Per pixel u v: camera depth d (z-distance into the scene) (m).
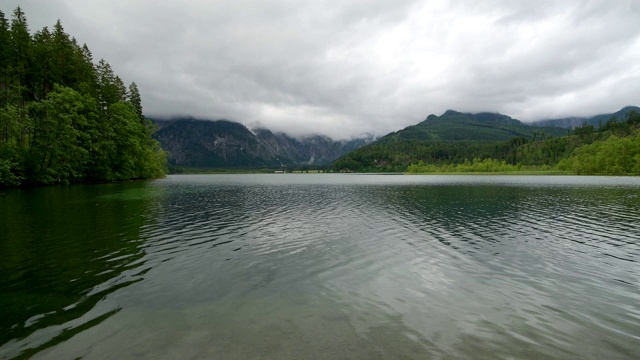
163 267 15.65
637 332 9.85
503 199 48.09
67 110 66.88
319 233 24.16
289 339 9.23
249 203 44.12
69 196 45.91
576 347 9.02
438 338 9.40
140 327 9.83
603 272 15.42
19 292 12.41
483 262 16.98
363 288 13.27
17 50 65.81
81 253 17.75
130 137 91.44
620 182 92.06
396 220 30.09
